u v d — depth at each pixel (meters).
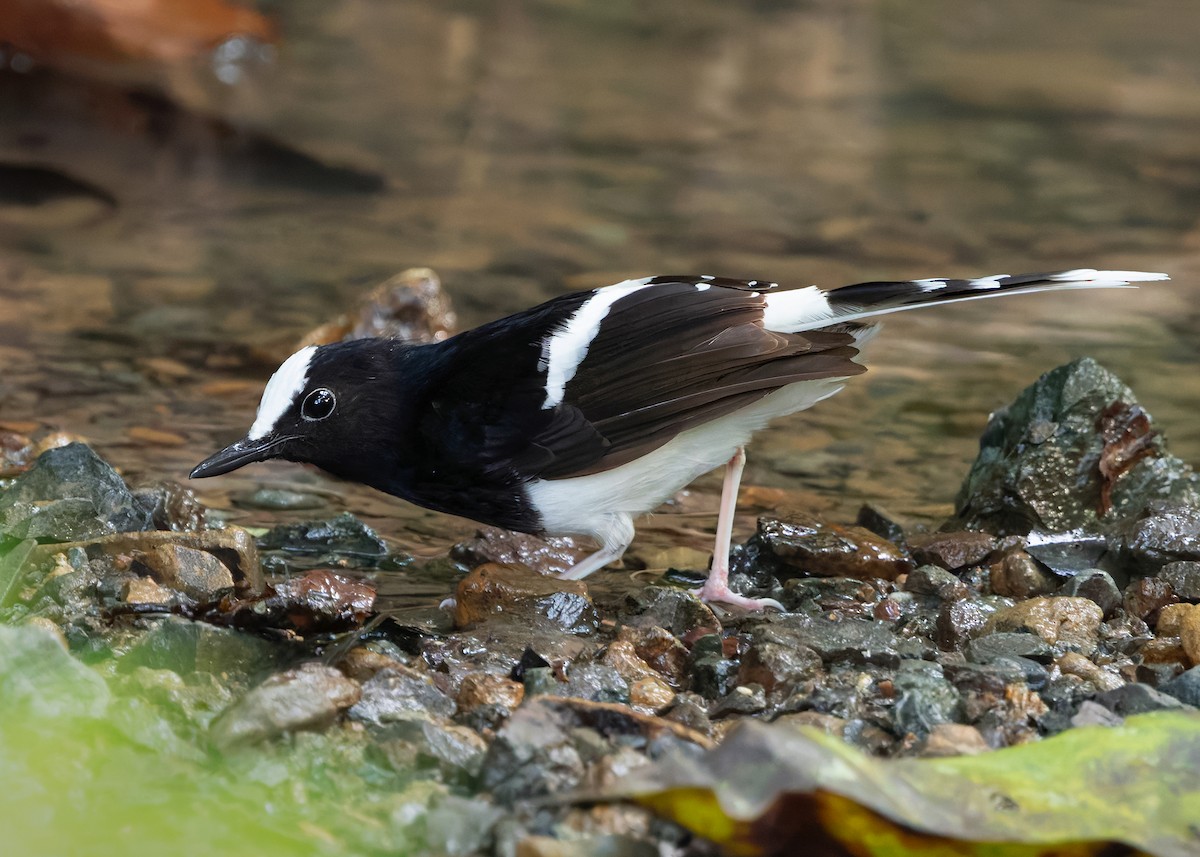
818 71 32.62
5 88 27.42
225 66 30.08
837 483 14.22
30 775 7.09
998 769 7.30
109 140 25.42
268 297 18.78
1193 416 15.62
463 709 8.81
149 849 6.68
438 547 12.66
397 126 27.42
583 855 6.71
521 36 34.66
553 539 12.55
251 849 6.82
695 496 13.95
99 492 11.63
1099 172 25.70
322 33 33.72
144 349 16.92
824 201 23.77
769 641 9.77
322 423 10.95
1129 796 7.17
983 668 9.18
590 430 10.79
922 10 38.50
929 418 15.85
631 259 20.66
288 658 9.37
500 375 10.84
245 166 24.67
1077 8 39.19
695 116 28.89
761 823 6.82
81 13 28.36
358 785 7.75
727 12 37.69
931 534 12.49
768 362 10.66
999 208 23.56
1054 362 17.47
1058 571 11.49
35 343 16.89
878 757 8.39
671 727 7.93
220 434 14.68
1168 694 8.96
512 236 21.66
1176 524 11.37
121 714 7.72
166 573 10.13
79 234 21.00
